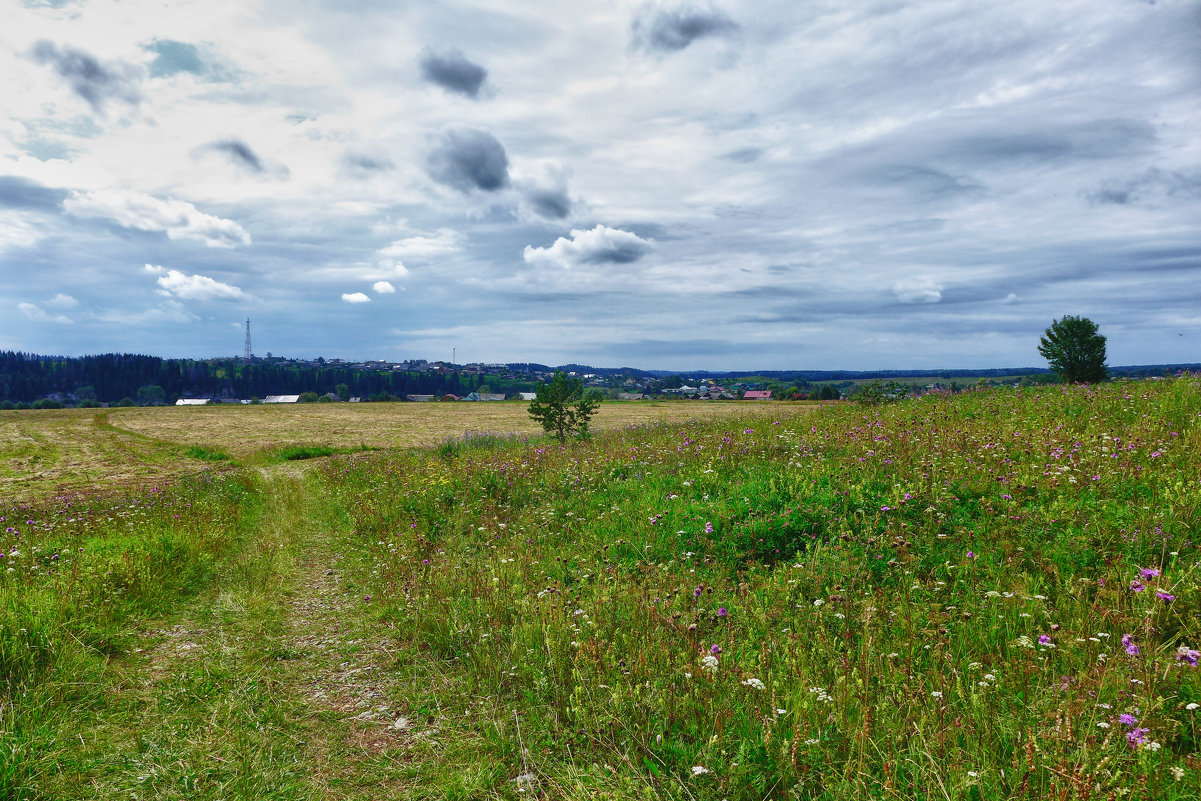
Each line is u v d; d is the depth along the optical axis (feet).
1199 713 9.05
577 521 26.91
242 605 20.75
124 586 20.52
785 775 9.27
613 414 176.24
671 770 9.91
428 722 12.65
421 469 50.31
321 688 14.46
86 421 204.44
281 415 231.91
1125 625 11.29
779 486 23.44
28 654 14.12
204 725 12.54
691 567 18.84
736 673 12.05
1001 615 12.68
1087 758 7.84
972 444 25.22
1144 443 21.72
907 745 9.49
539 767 10.75
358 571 25.67
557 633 15.17
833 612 14.34
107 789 10.26
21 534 28.68
